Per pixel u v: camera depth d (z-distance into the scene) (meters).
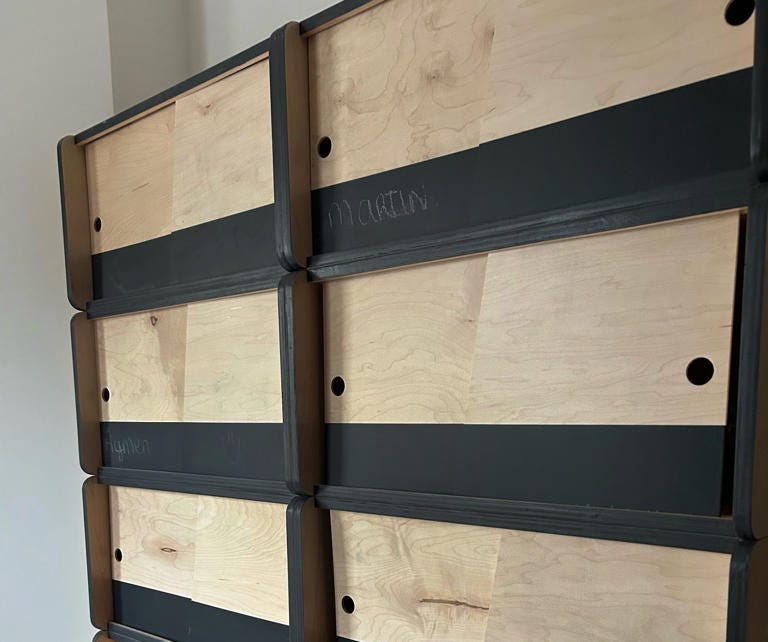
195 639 1.16
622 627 0.69
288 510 0.94
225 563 1.09
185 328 1.16
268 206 1.01
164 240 1.18
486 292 0.80
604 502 0.71
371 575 0.91
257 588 1.05
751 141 0.60
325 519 0.96
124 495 1.31
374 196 0.90
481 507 0.78
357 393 0.92
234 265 1.06
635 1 0.69
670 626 0.67
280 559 1.01
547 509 0.73
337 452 0.94
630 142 0.69
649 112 0.68
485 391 0.80
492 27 0.79
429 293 0.85
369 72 0.90
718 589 0.64
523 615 0.76
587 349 0.73
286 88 0.93
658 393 0.68
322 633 0.95
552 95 0.74
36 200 1.55
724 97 0.64
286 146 0.93
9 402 1.52
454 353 0.83
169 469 1.19
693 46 0.66
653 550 0.68
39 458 1.54
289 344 0.93
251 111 1.03
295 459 0.93
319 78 0.95
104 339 1.33
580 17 0.72
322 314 0.97
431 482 0.85
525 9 0.76
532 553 0.76
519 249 0.77
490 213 0.79
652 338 0.68
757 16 0.59
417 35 0.85
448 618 0.83
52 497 1.56
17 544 1.51
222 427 1.09
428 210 0.84
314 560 0.94
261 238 1.02
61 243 1.58
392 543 0.89
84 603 1.59
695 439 0.66
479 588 0.80
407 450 0.87
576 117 0.73
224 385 1.08
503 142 0.78
